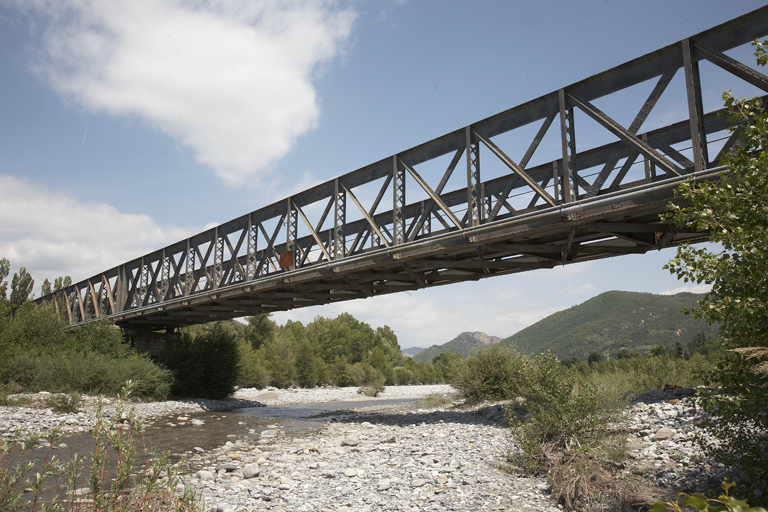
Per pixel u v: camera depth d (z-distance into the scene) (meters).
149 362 30.84
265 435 17.19
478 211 14.69
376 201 17.75
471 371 23.08
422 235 18.25
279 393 46.78
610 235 13.95
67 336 33.12
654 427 10.65
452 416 19.20
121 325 35.75
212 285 26.02
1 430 15.73
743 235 5.72
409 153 16.97
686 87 10.76
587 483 7.60
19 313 33.19
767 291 5.66
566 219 12.29
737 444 6.47
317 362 63.12
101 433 4.42
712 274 5.99
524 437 9.91
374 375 71.31
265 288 22.14
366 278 19.12
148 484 4.70
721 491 6.78
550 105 13.40
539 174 16.08
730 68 10.23
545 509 7.33
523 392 10.67
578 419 9.53
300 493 8.64
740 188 6.03
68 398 21.81
